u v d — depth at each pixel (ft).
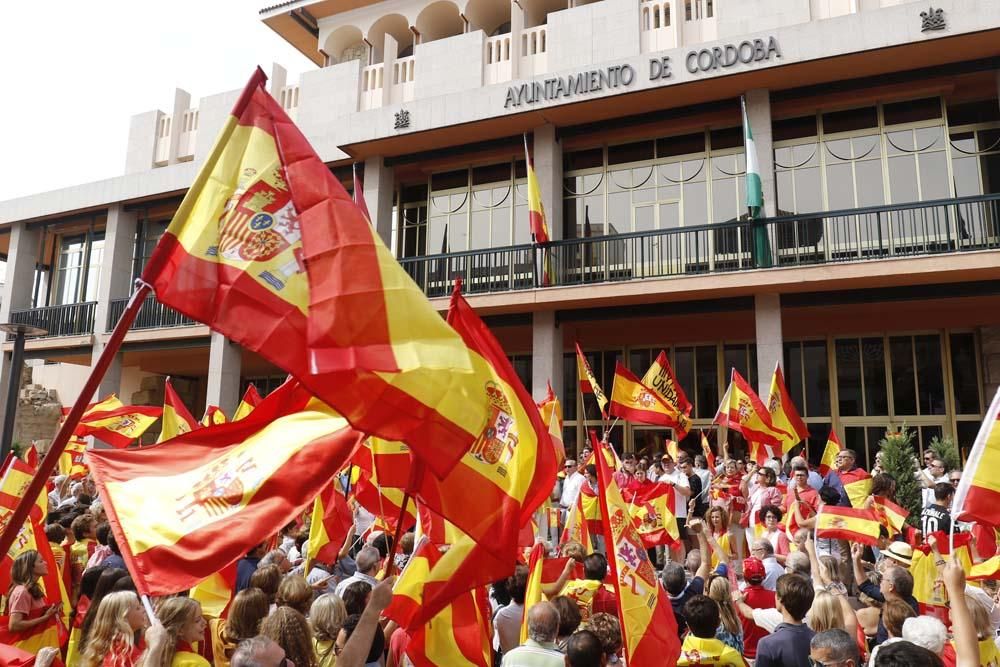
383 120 59.77
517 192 60.95
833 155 51.93
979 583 20.38
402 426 9.34
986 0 43.65
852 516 22.40
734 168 54.24
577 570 20.48
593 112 54.85
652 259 54.03
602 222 57.62
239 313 9.47
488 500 10.99
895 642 9.14
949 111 50.34
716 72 49.26
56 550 21.67
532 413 11.85
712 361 58.29
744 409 35.58
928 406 51.62
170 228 9.51
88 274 77.92
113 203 74.38
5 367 79.30
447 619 14.89
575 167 59.16
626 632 13.79
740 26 51.52
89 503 29.73
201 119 74.49
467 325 12.03
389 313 9.68
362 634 9.82
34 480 8.43
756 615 18.20
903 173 50.08
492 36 67.15
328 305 9.48
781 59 47.65
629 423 59.36
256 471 11.11
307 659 12.44
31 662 13.01
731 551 29.58
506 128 57.72
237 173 10.02
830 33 46.75
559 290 52.26
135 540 10.12
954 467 39.22
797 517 25.91
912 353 52.70
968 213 46.32
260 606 13.98
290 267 9.76
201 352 71.82
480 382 10.89
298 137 10.32
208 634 14.84
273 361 9.31
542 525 32.04
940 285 45.85
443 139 59.82
